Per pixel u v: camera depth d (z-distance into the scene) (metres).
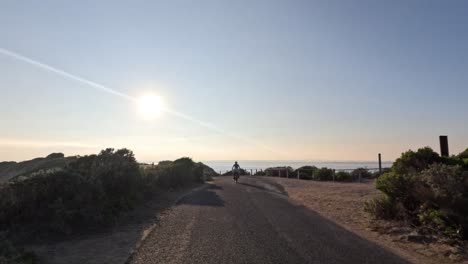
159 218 12.45
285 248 8.52
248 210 14.59
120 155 16.53
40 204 10.39
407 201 12.36
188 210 14.35
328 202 17.42
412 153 14.67
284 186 28.08
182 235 9.80
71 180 11.37
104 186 13.52
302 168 49.34
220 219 12.34
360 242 9.40
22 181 10.63
